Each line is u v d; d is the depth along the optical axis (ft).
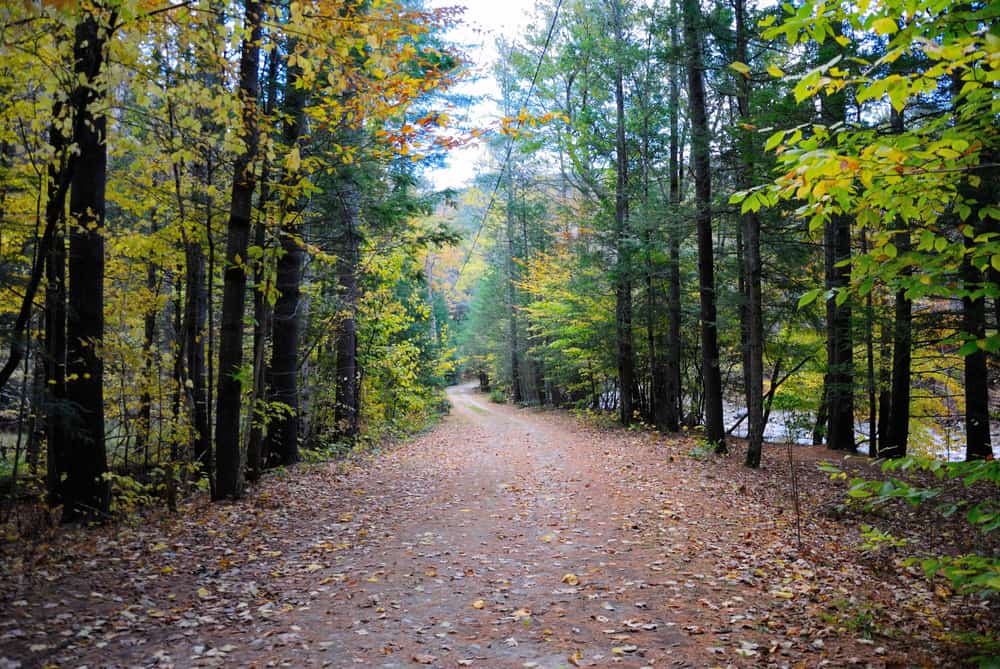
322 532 23.44
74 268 23.73
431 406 96.48
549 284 72.79
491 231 117.29
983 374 38.75
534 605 16.10
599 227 61.05
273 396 38.27
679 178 60.75
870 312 41.04
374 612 15.78
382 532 23.66
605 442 52.49
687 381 72.13
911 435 61.26
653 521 24.68
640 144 61.31
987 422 38.73
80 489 23.94
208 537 22.20
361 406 64.39
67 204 26.21
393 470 39.22
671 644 13.55
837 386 45.57
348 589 17.44
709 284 44.93
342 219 41.88
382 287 52.75
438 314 149.28
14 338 19.99
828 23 10.57
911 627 14.62
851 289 11.78
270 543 21.79
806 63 30.37
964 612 15.88
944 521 26.99
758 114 32.55
